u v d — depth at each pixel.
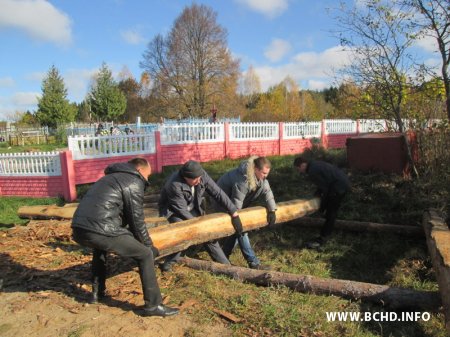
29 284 4.66
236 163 14.22
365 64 8.41
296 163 6.54
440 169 8.23
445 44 7.48
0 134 35.41
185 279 4.68
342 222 6.95
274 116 35.91
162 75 40.72
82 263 5.43
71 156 10.89
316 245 6.44
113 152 12.38
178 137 14.74
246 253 5.48
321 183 6.35
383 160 8.89
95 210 3.62
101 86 48.38
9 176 11.58
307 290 4.43
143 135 13.01
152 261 3.81
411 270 5.40
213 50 39.44
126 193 3.68
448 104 7.82
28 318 3.79
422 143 8.72
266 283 4.65
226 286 4.54
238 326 3.62
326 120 19.73
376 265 5.87
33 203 10.44
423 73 7.96
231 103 40.19
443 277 3.78
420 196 7.59
